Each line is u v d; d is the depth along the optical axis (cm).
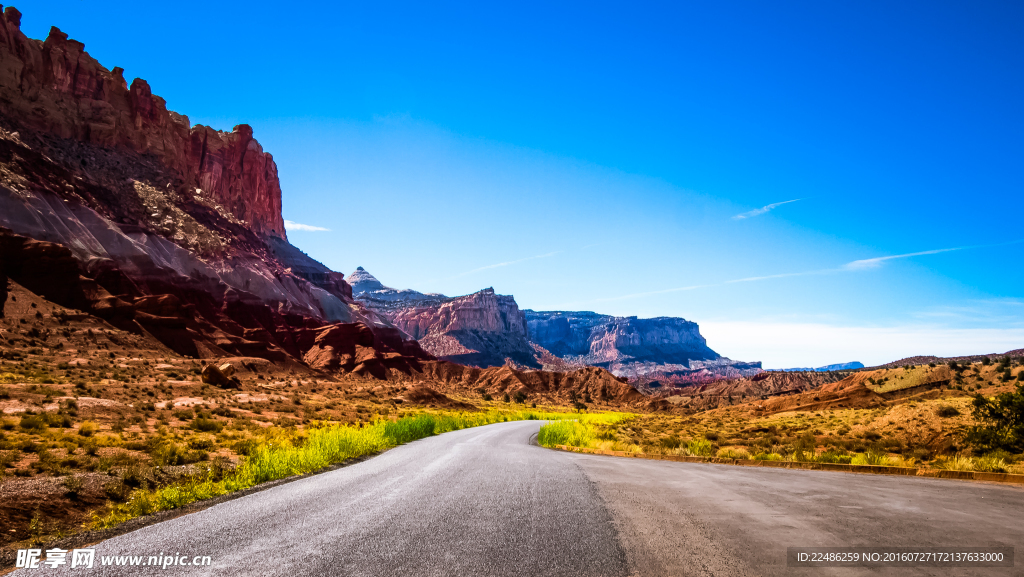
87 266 10256
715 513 836
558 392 19225
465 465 1571
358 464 1628
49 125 13788
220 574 546
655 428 4988
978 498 986
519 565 568
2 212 9644
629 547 636
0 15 13650
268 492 1074
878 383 11638
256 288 15512
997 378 9212
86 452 1714
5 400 3228
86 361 6944
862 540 662
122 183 14262
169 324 10138
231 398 5772
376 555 604
